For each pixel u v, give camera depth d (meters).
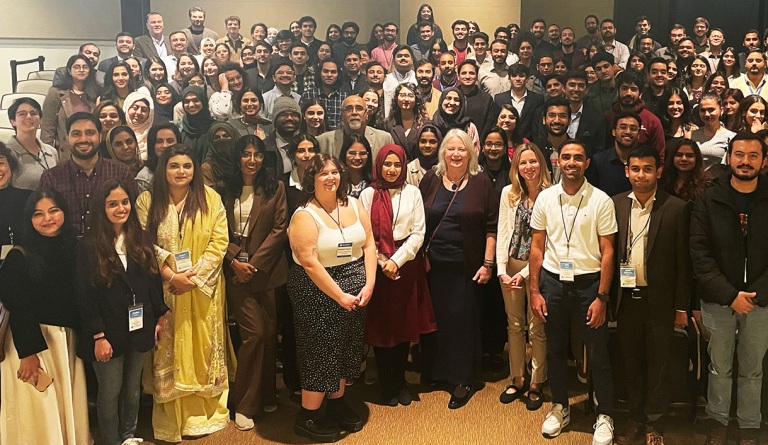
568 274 2.99
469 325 3.55
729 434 3.11
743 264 2.86
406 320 3.45
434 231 3.55
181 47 6.22
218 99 4.45
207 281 3.14
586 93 4.52
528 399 3.50
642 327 3.04
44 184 3.18
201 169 3.34
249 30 7.78
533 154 3.35
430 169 3.66
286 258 3.42
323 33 7.93
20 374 2.79
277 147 4.04
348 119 3.99
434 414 3.41
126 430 3.13
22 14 6.29
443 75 5.44
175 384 3.13
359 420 3.26
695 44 6.56
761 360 2.96
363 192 3.51
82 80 4.45
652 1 7.45
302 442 3.15
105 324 2.90
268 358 3.42
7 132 3.62
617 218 3.02
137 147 3.59
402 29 7.86
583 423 3.28
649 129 4.13
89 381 3.31
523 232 3.41
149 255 3.02
